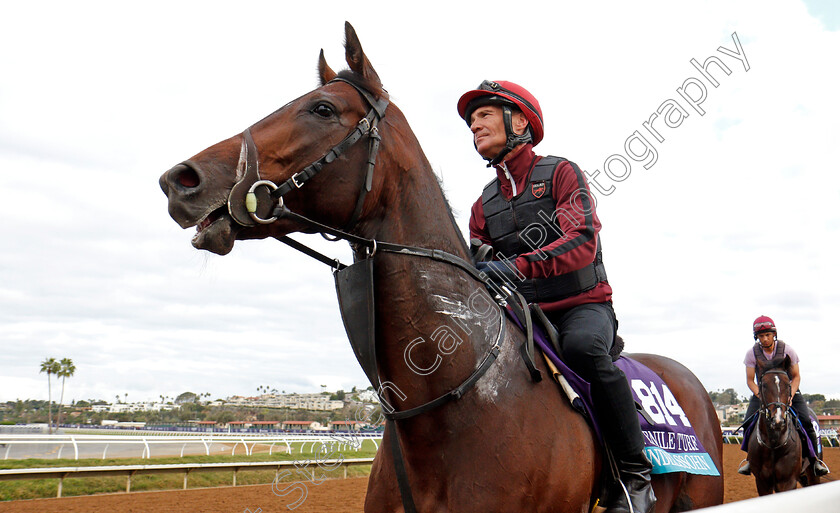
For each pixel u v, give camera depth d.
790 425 5.67
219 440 15.02
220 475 12.78
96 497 10.14
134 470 11.20
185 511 8.68
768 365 5.82
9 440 11.05
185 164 1.55
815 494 0.83
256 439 15.77
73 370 78.44
